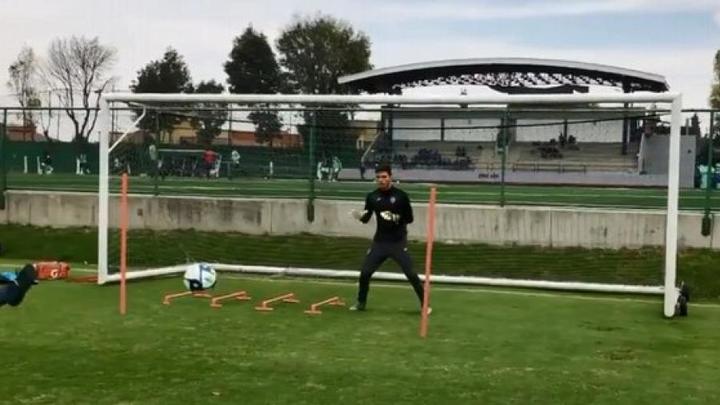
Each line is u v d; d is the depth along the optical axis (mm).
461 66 44594
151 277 13508
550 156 17766
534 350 8242
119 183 16516
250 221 16562
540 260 14531
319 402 6184
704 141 16156
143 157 17141
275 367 7316
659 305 11336
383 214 10320
